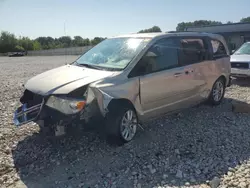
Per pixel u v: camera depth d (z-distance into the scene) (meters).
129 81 4.90
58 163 4.38
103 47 5.96
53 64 27.09
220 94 7.41
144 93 5.14
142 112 5.20
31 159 4.52
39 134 5.47
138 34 6.05
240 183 3.77
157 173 4.09
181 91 5.94
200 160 4.44
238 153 4.68
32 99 5.00
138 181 3.89
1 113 6.99
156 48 5.50
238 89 9.52
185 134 5.50
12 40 82.94
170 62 5.75
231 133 5.56
